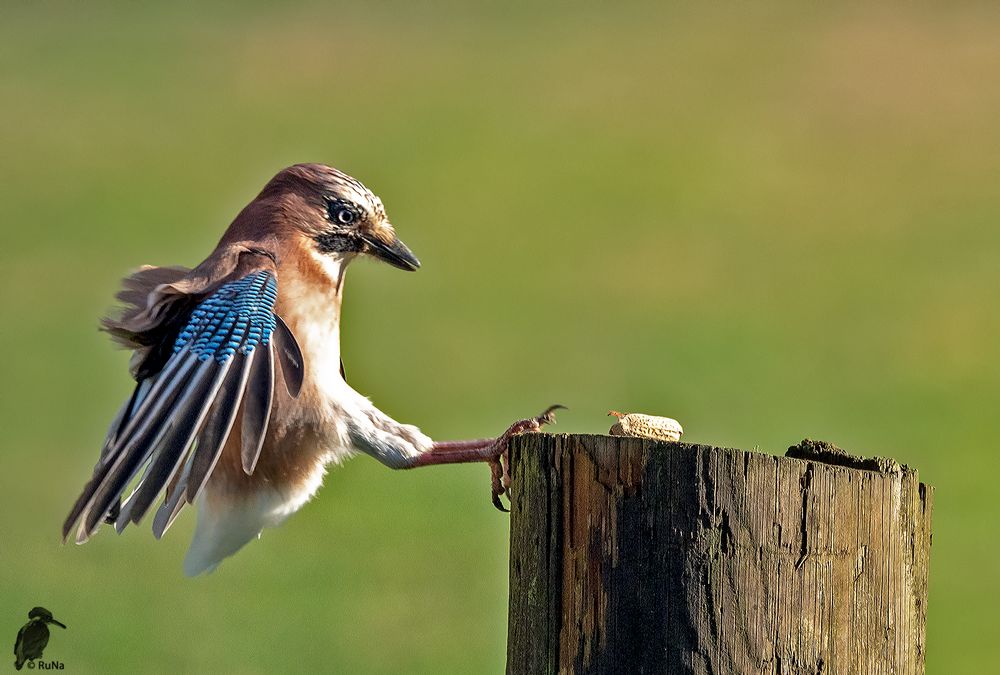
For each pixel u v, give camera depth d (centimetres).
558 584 458
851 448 1556
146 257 2094
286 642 1015
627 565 449
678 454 445
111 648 991
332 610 1054
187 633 1017
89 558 1123
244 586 1092
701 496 442
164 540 1152
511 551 481
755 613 442
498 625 1055
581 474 456
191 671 974
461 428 1585
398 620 1053
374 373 1711
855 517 451
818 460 476
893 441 1559
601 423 1605
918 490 471
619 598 450
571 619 456
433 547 1156
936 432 1567
